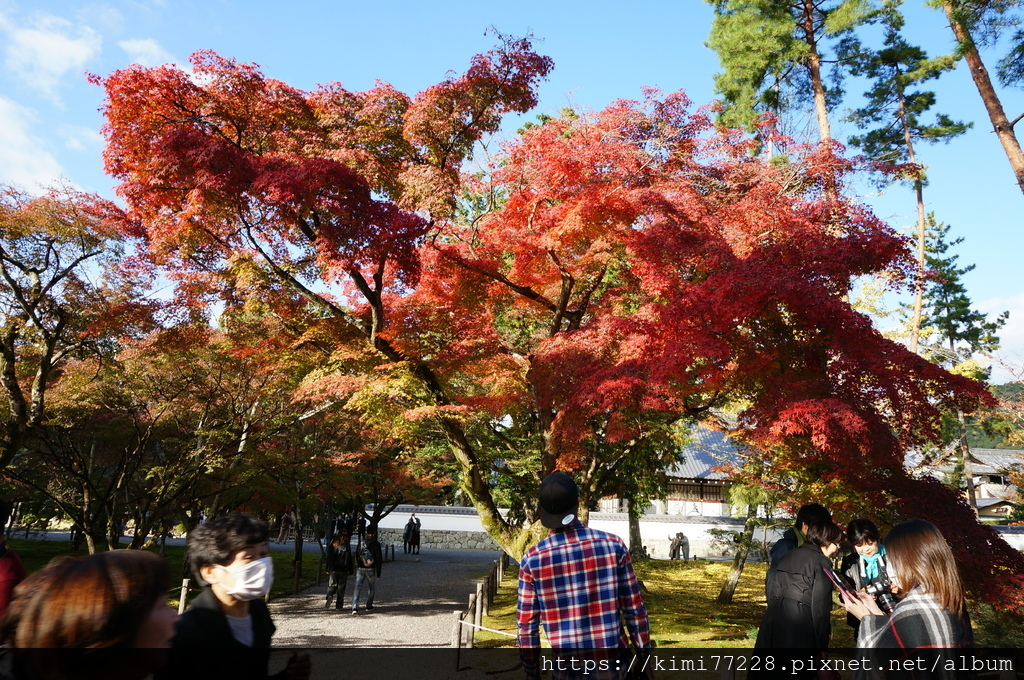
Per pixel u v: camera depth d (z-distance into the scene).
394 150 11.38
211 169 9.01
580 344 10.52
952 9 14.81
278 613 13.88
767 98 20.06
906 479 8.69
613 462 14.66
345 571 14.65
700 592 18.66
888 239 8.70
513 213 12.08
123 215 11.71
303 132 10.88
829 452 8.51
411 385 10.31
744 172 13.48
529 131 12.20
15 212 10.95
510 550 12.34
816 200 11.21
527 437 16.25
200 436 14.24
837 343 8.45
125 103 9.76
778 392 8.59
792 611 4.21
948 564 2.55
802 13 19.75
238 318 12.50
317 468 16.33
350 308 12.86
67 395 13.46
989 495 35.81
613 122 12.33
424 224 10.03
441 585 19.70
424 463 18.39
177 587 15.66
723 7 19.69
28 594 1.75
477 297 12.43
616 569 3.15
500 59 10.59
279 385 13.98
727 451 24.67
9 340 11.45
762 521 16.14
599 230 11.03
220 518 2.49
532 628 3.15
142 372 13.44
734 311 8.49
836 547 4.49
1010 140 14.62
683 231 10.23
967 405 7.99
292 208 9.33
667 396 9.46
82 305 11.59
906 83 20.59
